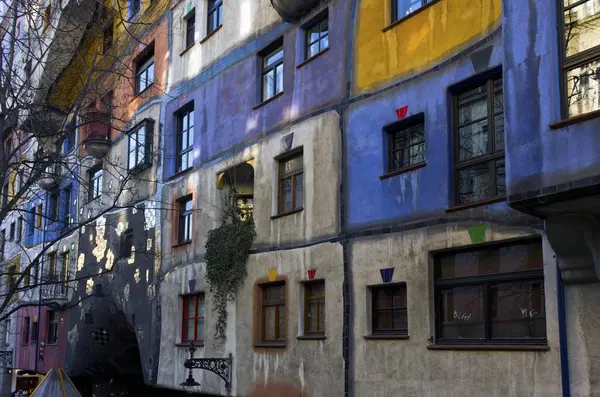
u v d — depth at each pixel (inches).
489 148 441.7
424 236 472.4
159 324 802.8
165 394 1022.4
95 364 1084.5
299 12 628.7
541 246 405.4
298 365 573.3
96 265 1013.8
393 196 503.5
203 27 808.9
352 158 547.5
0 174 545.3
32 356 1278.3
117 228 952.9
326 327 548.4
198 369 708.7
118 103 979.3
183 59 840.3
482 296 438.6
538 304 404.8
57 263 1194.0
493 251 434.6
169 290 791.1
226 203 703.1
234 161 703.1
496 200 425.4
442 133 470.3
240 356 648.4
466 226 443.2
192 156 803.4
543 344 393.4
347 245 538.9
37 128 655.8
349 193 545.3
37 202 1338.6
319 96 595.2
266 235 640.4
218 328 681.0
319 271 565.3
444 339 456.8
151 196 863.1
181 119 848.3
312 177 589.0
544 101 341.1
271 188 644.1
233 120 718.5
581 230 348.2
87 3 747.4
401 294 496.1
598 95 322.7
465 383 427.5
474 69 450.6
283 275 608.4
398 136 519.8
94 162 1061.8
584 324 368.2
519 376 397.1
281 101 645.9
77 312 1072.2
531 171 341.1
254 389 622.2
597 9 330.3
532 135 343.9
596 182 311.6
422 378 457.4
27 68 647.1
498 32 437.7
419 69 496.4
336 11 588.4
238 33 733.3
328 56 590.9
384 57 530.9
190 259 756.0
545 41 346.3
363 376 506.3
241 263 659.4
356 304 522.9
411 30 508.7
